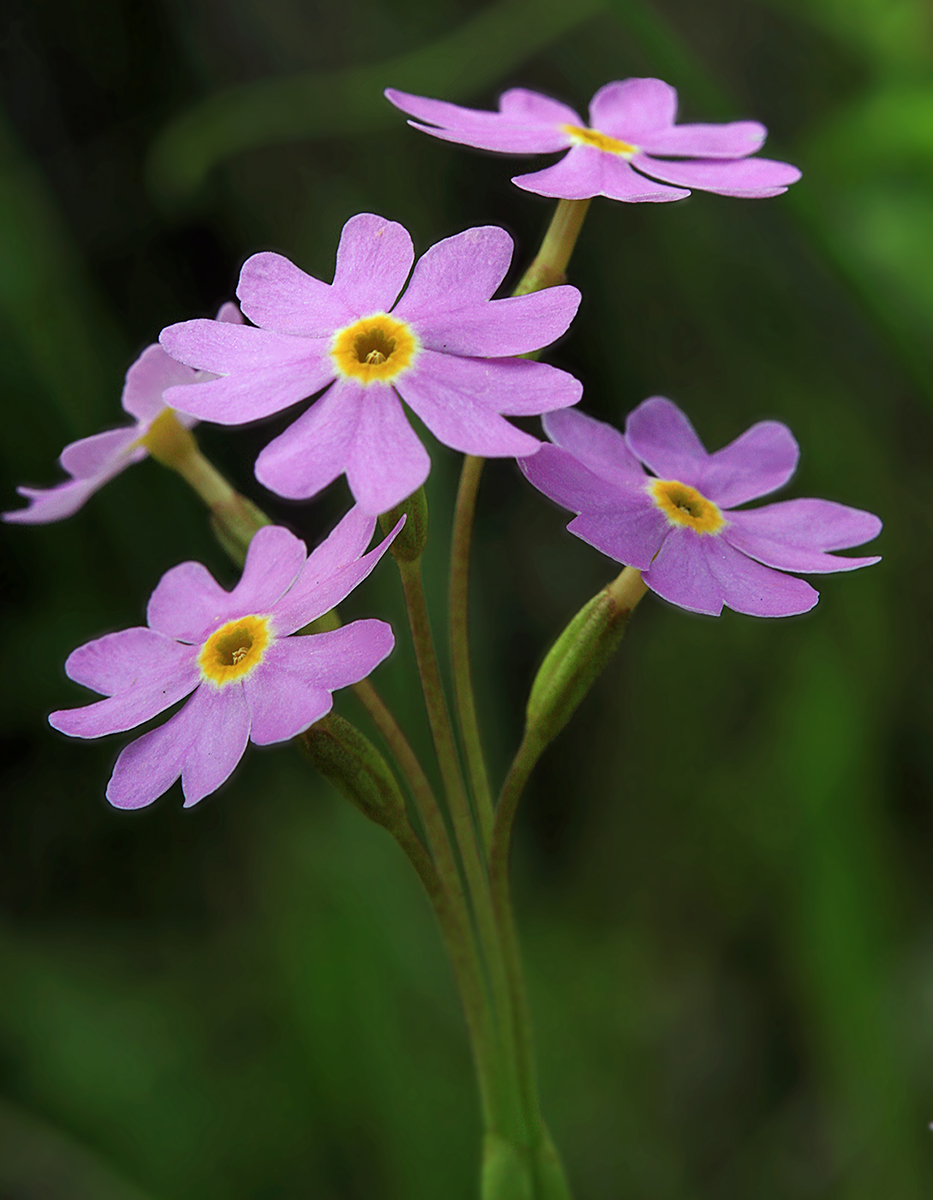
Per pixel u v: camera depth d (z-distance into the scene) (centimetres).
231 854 30
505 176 32
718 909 29
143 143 32
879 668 28
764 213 30
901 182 23
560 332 16
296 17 32
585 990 28
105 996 28
